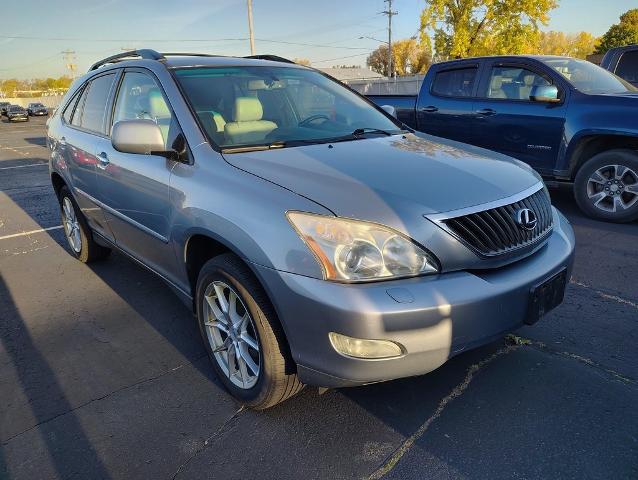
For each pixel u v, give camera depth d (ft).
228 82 10.78
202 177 8.66
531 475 6.92
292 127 10.65
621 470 6.93
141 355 10.50
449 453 7.36
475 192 7.77
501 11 79.05
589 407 8.20
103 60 13.94
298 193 7.38
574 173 19.12
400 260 6.85
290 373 7.75
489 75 21.22
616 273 13.58
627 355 9.66
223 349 8.96
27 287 14.39
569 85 18.62
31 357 10.57
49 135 16.22
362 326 6.50
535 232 8.29
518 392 8.63
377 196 7.25
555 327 10.77
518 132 19.95
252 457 7.48
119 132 9.22
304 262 6.86
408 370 6.82
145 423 8.35
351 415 8.26
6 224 22.08
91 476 7.28
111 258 16.52
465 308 6.83
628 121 16.97
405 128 12.07
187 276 9.53
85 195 13.60
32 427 8.36
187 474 7.24
